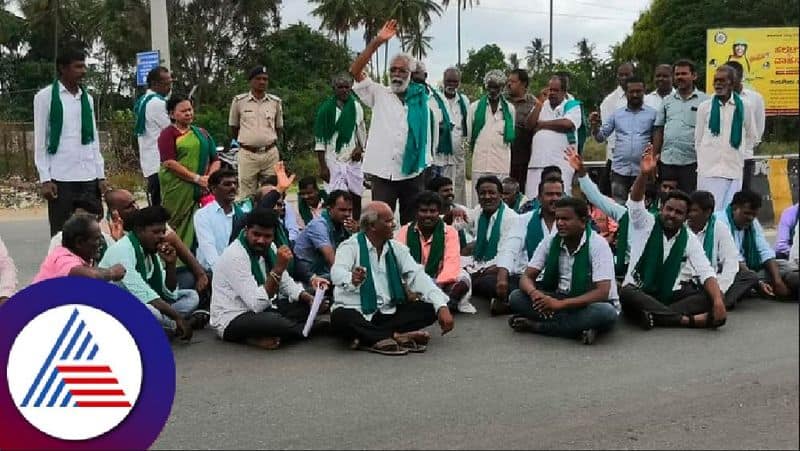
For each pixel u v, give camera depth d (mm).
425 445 3566
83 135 6488
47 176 6395
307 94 29047
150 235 5199
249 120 8164
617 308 5406
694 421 3629
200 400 4219
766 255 6230
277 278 5227
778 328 3336
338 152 8312
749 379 3723
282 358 5008
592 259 5348
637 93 8102
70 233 4953
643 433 3592
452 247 6234
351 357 5031
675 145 7855
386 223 5207
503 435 3662
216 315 5367
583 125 8656
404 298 5270
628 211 5926
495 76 8258
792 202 4277
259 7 35875
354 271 5070
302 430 3777
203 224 6195
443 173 8422
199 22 35750
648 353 4996
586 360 4895
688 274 5766
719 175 7363
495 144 8367
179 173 6629
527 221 6281
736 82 7535
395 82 6918
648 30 27797
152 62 11352
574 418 3852
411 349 5148
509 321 5684
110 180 18203
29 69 38719
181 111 6789
